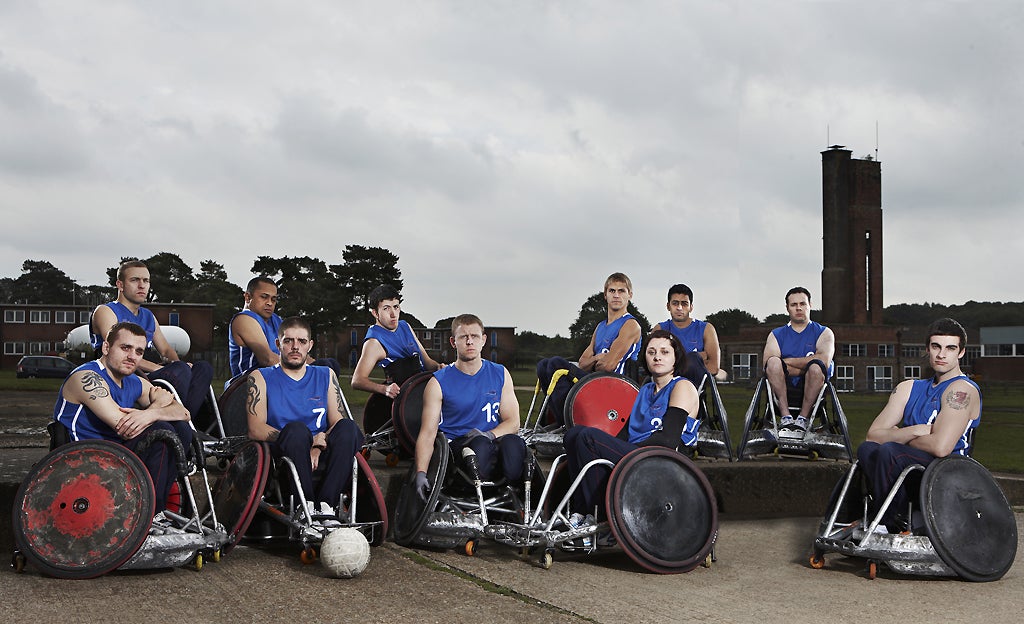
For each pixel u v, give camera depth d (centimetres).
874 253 4525
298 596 431
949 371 524
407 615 398
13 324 6975
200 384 653
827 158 4422
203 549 491
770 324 4509
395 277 8219
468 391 589
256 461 524
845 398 3503
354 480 539
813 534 651
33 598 416
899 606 431
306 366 570
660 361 564
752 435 773
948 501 496
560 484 583
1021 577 502
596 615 406
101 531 458
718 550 584
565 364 757
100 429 501
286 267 7862
